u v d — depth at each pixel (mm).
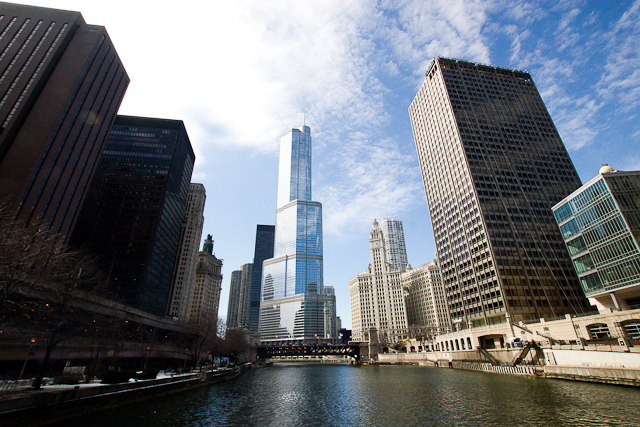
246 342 175125
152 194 164500
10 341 47625
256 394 58094
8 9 106188
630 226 71250
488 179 133125
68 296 40062
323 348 184625
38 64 97250
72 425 30094
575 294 113562
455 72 163500
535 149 144000
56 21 106438
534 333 87438
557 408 36844
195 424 33844
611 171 78688
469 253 130625
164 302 167625
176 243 184750
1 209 40781
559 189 135125
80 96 101438
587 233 82250
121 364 82125
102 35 111562
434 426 32625
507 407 39000
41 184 86375
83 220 154750
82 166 105062
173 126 185000
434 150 164000
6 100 89312
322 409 43375
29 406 27609
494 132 145750
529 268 116625
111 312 71125
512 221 125062
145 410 39188
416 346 198000
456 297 137250
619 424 29938
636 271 69875
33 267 34469
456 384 63094
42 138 86938
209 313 121188
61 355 57906
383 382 74750
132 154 174000
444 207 151500
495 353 95938
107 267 145000
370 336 187375
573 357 58312
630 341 55938
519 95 159625
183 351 114125
